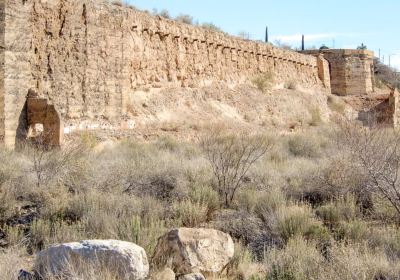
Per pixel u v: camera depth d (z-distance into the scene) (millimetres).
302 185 14484
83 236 9234
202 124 32312
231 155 16406
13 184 12641
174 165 16234
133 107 29453
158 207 11617
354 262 7250
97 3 26344
